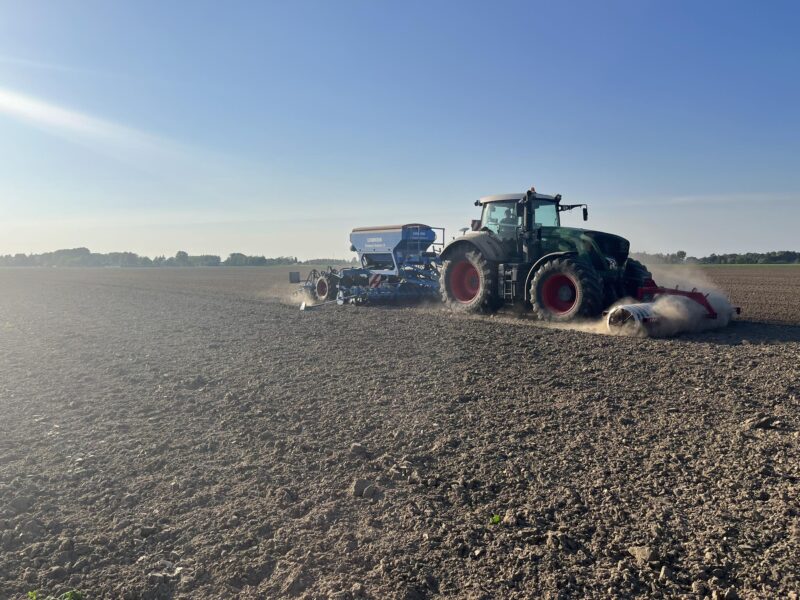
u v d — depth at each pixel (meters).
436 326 11.46
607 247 11.86
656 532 3.71
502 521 3.93
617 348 8.84
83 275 45.12
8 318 15.20
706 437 5.20
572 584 3.29
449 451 5.10
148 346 10.35
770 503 4.02
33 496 4.43
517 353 8.68
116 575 3.48
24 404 6.80
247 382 7.58
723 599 3.13
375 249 17.22
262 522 4.01
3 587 3.35
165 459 5.09
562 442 5.21
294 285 28.81
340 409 6.34
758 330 10.69
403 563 3.51
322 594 3.24
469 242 13.47
